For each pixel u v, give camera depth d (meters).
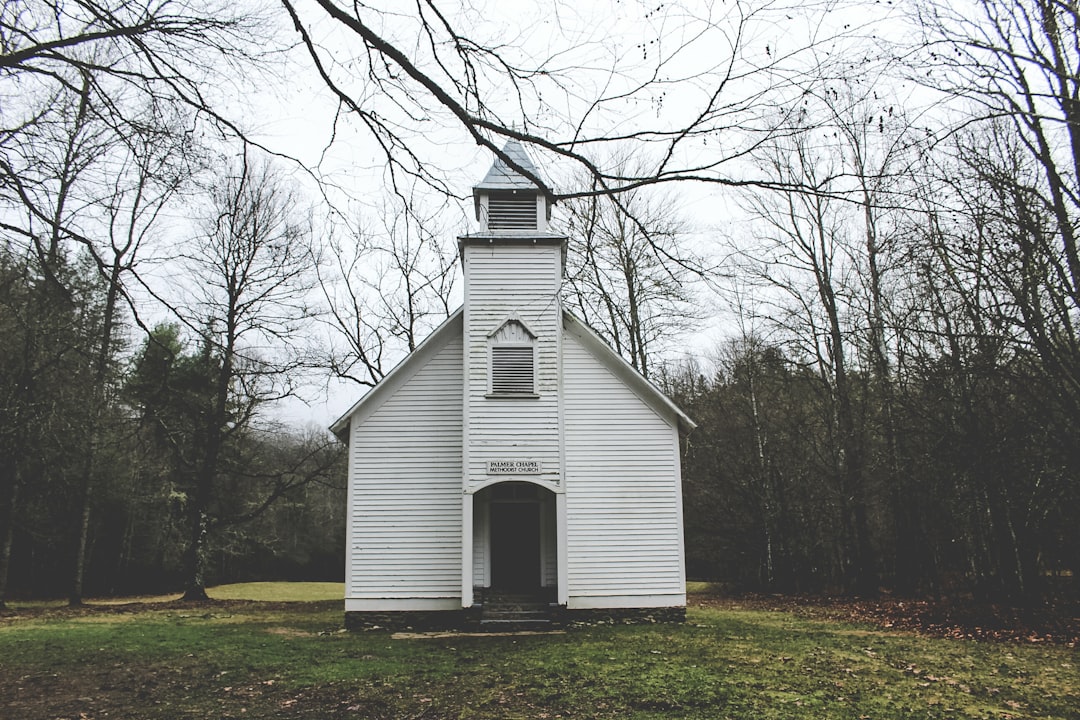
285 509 50.91
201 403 28.05
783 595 33.97
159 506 40.78
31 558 39.69
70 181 7.62
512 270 20.95
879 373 25.05
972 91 6.70
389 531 20.12
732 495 38.56
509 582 21.11
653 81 4.87
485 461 19.73
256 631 19.31
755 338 36.78
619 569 20.02
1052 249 15.12
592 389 20.97
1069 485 17.91
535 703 10.62
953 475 20.94
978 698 11.04
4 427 20.02
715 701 10.59
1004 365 17.64
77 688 11.88
